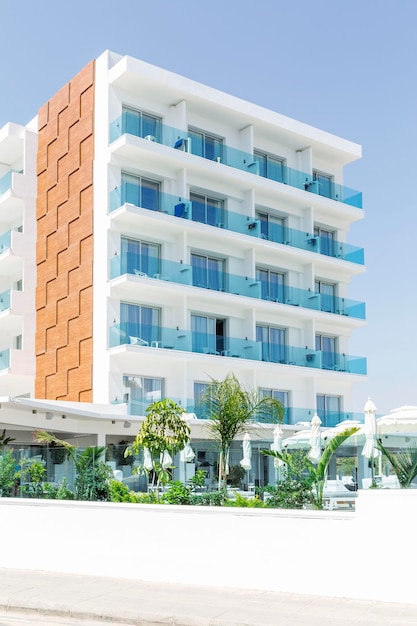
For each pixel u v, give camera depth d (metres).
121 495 18.31
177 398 33.19
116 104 34.03
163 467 19.17
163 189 35.03
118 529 12.91
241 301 36.22
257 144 39.56
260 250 38.19
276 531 11.27
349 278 43.38
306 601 10.29
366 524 10.48
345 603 10.10
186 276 34.12
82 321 33.75
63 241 35.88
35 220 38.16
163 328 33.00
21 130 39.06
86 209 34.56
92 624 9.83
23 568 13.98
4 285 40.03
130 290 33.00
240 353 35.81
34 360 36.75
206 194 37.19
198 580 11.91
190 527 12.12
